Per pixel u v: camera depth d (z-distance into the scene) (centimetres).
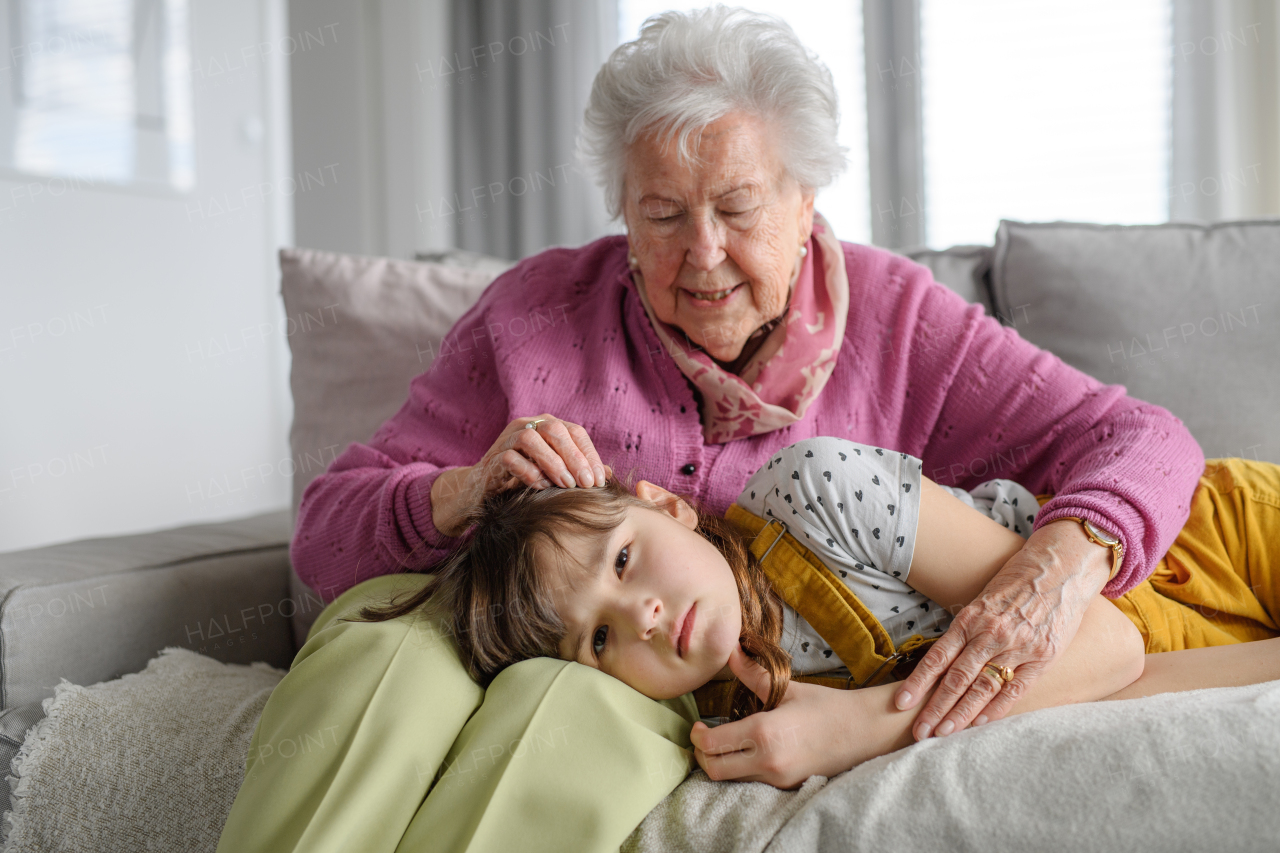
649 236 107
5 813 88
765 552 98
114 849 86
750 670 88
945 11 263
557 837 72
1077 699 84
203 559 131
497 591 90
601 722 78
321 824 72
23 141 247
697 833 73
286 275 158
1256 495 107
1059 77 251
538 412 118
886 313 123
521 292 130
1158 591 105
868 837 68
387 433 125
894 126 271
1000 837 66
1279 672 85
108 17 266
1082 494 93
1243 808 64
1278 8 223
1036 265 142
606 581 89
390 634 85
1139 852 65
